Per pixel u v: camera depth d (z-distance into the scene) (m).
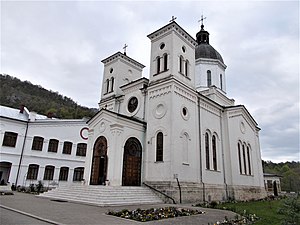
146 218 10.04
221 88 34.09
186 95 21.89
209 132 24.39
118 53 28.78
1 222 8.33
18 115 34.06
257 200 25.83
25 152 31.78
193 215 11.60
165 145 19.27
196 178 20.55
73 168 35.47
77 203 14.77
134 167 19.84
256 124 34.03
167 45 22.44
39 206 12.81
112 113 19.88
